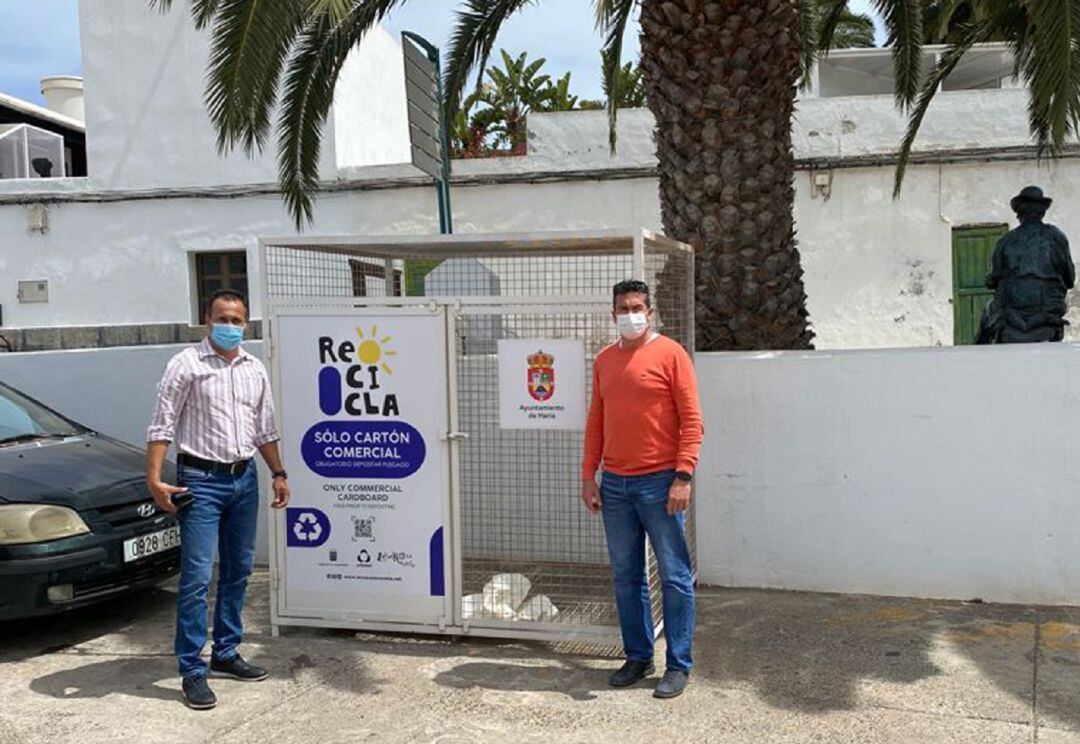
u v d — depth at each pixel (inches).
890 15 326.3
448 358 199.3
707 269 248.8
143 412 280.4
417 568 204.2
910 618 209.9
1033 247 239.3
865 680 177.6
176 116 485.1
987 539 218.7
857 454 225.8
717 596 228.5
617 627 195.6
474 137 900.6
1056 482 214.1
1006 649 190.7
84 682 187.8
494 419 220.7
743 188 246.5
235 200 482.0
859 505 226.2
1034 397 214.2
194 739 161.8
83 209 494.3
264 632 214.7
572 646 202.1
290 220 477.4
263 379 185.8
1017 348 215.0
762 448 231.6
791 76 252.1
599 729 161.5
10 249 500.1
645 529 175.9
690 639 175.8
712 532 236.1
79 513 204.2
